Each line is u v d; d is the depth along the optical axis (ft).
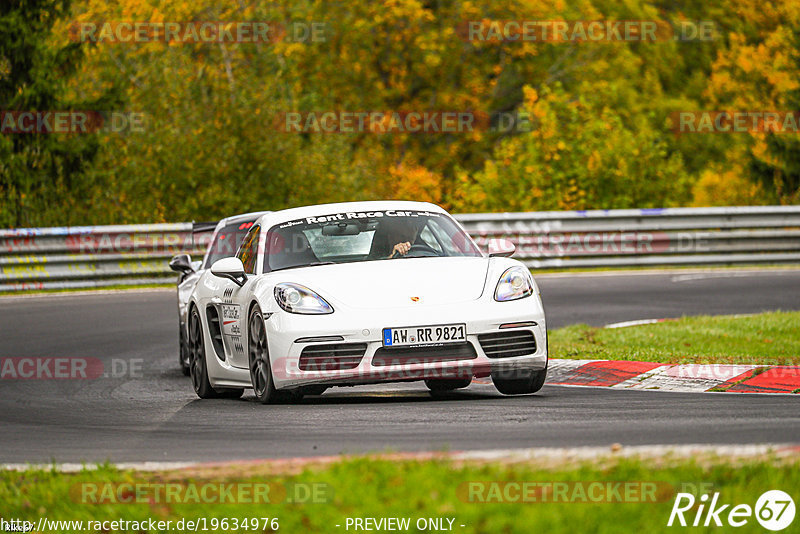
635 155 306.55
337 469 53.06
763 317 134.10
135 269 214.07
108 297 189.88
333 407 81.71
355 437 66.85
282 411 80.84
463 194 314.14
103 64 306.96
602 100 334.65
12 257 201.26
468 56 481.46
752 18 505.66
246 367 89.92
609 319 148.56
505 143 317.22
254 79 298.15
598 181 305.12
